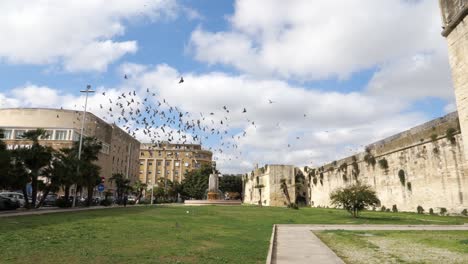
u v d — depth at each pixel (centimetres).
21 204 3353
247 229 1811
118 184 6091
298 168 7694
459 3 1351
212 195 6062
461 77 1353
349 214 3384
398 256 1062
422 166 3456
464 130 1335
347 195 2930
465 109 1326
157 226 1786
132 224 1841
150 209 3575
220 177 10412
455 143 2989
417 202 3516
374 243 1355
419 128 3575
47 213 2505
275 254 1096
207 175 9381
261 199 7538
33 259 865
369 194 2914
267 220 2477
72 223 1758
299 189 7388
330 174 5950
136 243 1176
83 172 3738
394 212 3734
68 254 938
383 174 4206
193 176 9475
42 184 3488
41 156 3188
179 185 9438
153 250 1045
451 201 3023
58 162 3422
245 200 9550
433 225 2169
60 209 3209
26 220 1828
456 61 1387
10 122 6544
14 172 2927
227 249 1113
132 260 886
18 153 3077
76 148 4122
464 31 1337
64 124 6631
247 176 9469
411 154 3653
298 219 2656
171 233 1502
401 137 3862
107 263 844
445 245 1292
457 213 2939
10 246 1022
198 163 12400
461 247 1242
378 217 2905
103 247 1068
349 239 1475
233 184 10419
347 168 5234
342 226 2127
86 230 1488
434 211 3238
